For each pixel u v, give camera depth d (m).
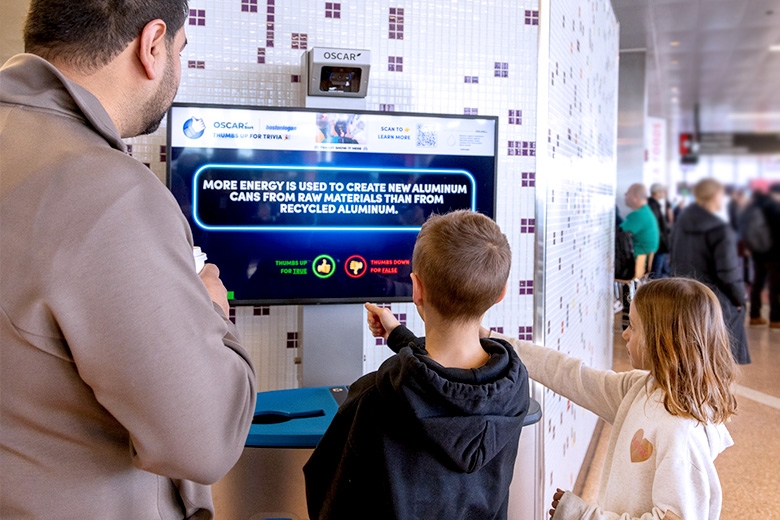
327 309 1.84
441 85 2.11
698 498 1.25
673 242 4.59
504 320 2.20
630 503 1.30
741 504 2.93
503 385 1.07
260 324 1.99
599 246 3.99
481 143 1.92
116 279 0.70
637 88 7.46
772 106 14.30
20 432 0.75
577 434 3.13
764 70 9.88
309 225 1.81
